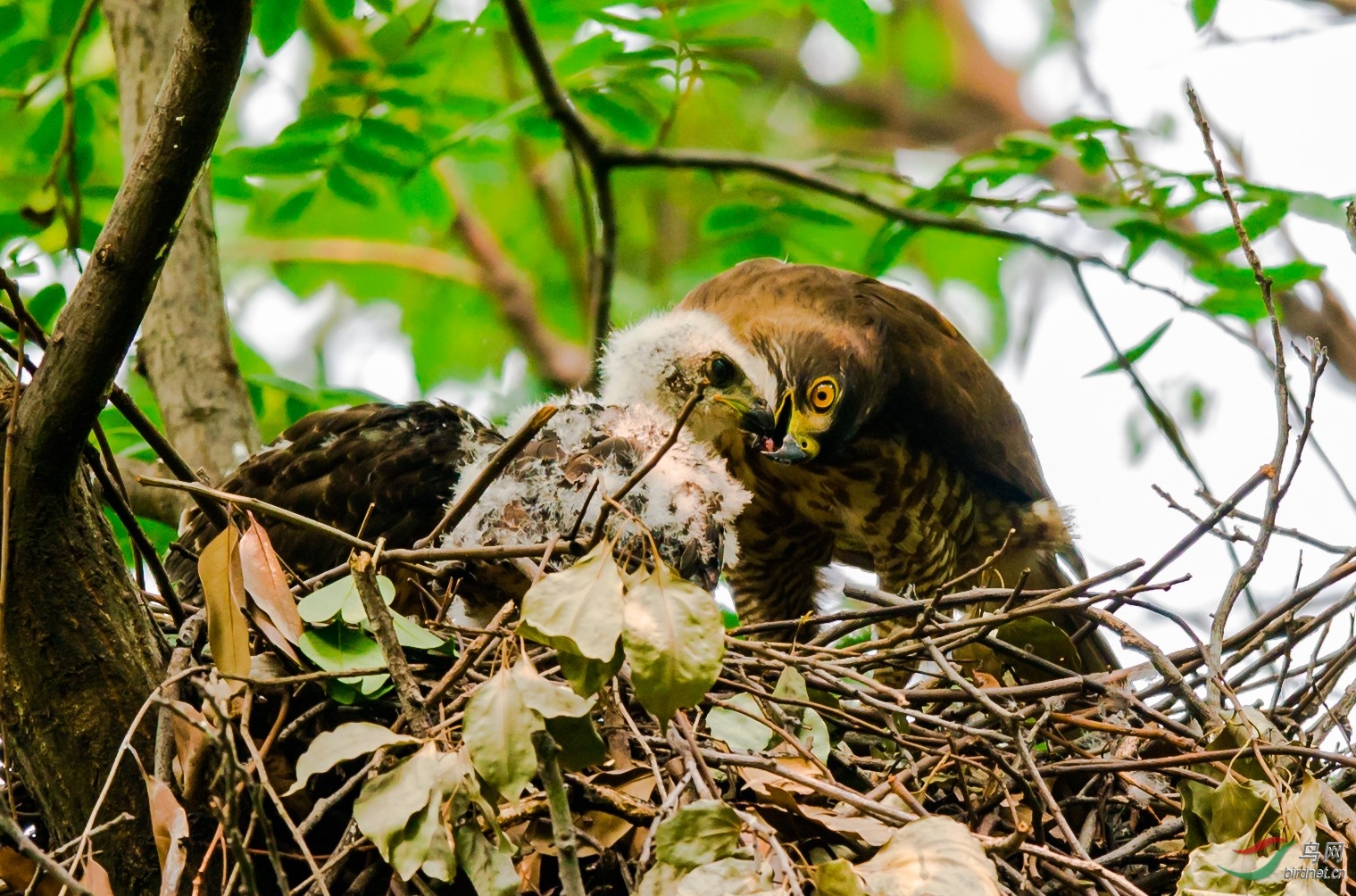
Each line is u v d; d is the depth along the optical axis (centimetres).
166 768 560
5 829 443
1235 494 704
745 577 1184
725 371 997
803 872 548
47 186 1020
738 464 1068
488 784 531
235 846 448
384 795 530
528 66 1165
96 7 1143
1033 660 721
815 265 1209
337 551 775
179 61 545
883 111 2011
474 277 1694
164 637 627
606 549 535
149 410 1159
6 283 580
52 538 582
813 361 1056
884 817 553
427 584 737
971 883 506
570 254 1752
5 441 576
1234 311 1143
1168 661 690
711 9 1200
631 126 1253
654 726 657
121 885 588
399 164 1193
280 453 810
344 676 596
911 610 736
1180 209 1120
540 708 527
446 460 788
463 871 573
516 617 640
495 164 1672
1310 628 759
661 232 1797
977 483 1175
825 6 1264
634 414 841
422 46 1231
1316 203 1088
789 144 1964
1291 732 737
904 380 1137
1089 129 1146
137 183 553
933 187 1203
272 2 1126
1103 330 1088
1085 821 711
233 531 590
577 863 491
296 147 1159
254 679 572
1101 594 702
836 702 702
